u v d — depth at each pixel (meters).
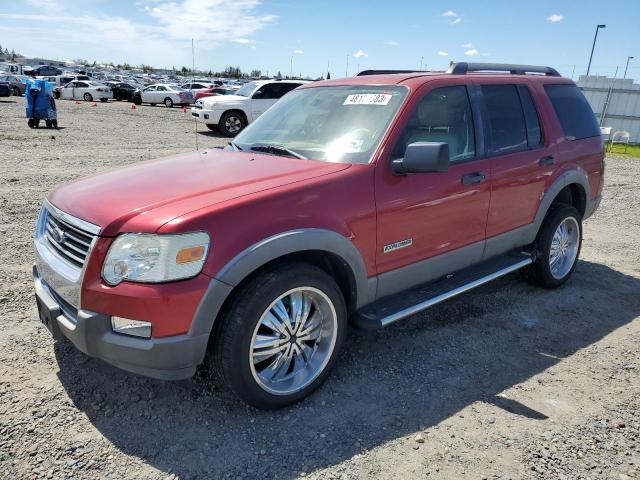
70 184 3.38
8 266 4.92
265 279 2.81
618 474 2.61
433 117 3.71
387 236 3.37
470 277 4.12
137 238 2.59
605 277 5.48
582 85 24.34
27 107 17.23
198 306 2.60
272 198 2.85
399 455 2.71
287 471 2.58
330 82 4.27
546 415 3.08
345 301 3.40
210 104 17.55
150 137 16.22
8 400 3.00
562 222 4.90
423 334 4.06
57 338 2.99
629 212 8.70
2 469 2.51
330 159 3.42
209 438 2.79
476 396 3.26
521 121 4.46
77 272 2.75
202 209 2.67
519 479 2.56
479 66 4.45
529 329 4.21
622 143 22.06
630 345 3.99
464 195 3.82
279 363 3.04
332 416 3.02
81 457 2.61
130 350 2.60
